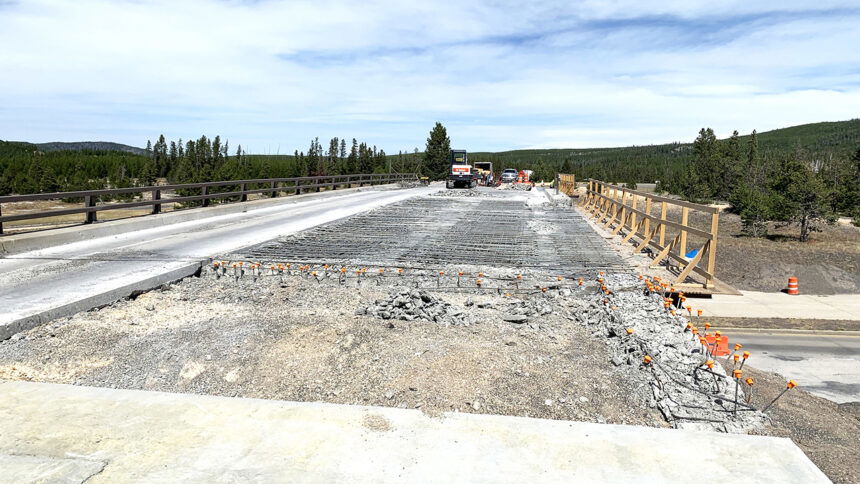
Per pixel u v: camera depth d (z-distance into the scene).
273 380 5.40
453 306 8.12
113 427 3.79
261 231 16.33
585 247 14.88
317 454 3.46
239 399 4.32
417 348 6.18
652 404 5.09
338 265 11.07
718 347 6.91
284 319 7.18
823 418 5.93
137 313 7.62
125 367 5.66
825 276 25.89
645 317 7.91
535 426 3.96
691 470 3.36
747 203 36.41
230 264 10.92
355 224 18.88
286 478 3.16
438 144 64.25
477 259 12.52
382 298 8.55
